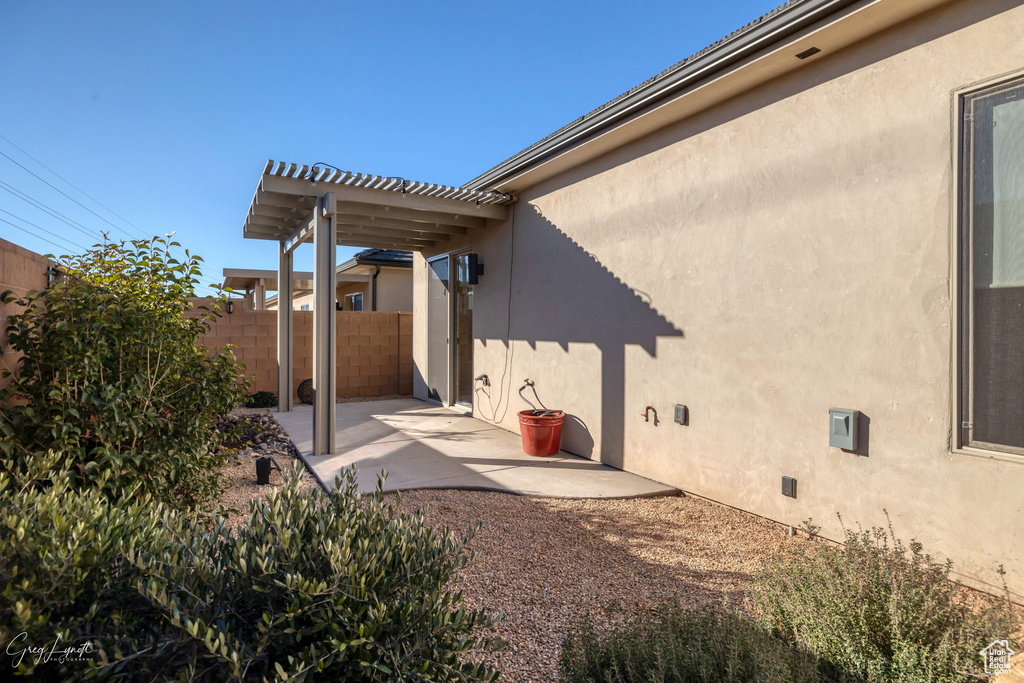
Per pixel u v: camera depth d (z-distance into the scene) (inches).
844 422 138.4
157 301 138.8
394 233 350.0
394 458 233.1
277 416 341.7
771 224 158.9
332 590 55.2
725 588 118.5
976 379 116.3
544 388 264.8
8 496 71.6
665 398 196.1
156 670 54.1
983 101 115.4
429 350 407.2
